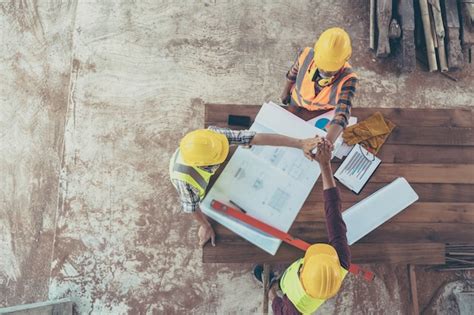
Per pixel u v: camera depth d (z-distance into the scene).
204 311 3.30
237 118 2.43
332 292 1.97
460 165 2.45
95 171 3.52
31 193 3.56
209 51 3.79
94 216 3.44
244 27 3.84
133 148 3.58
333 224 2.11
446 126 2.50
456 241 2.35
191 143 1.95
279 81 3.74
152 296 3.31
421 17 3.69
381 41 3.60
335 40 2.12
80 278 3.33
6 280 3.40
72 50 3.78
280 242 2.28
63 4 3.88
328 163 2.19
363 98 3.72
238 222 2.28
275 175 2.35
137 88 3.70
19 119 3.70
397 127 2.49
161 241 3.40
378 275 3.36
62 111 3.71
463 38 3.64
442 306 3.35
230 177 2.33
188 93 3.70
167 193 3.48
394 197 2.38
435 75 3.78
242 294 3.33
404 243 2.33
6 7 3.90
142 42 3.79
